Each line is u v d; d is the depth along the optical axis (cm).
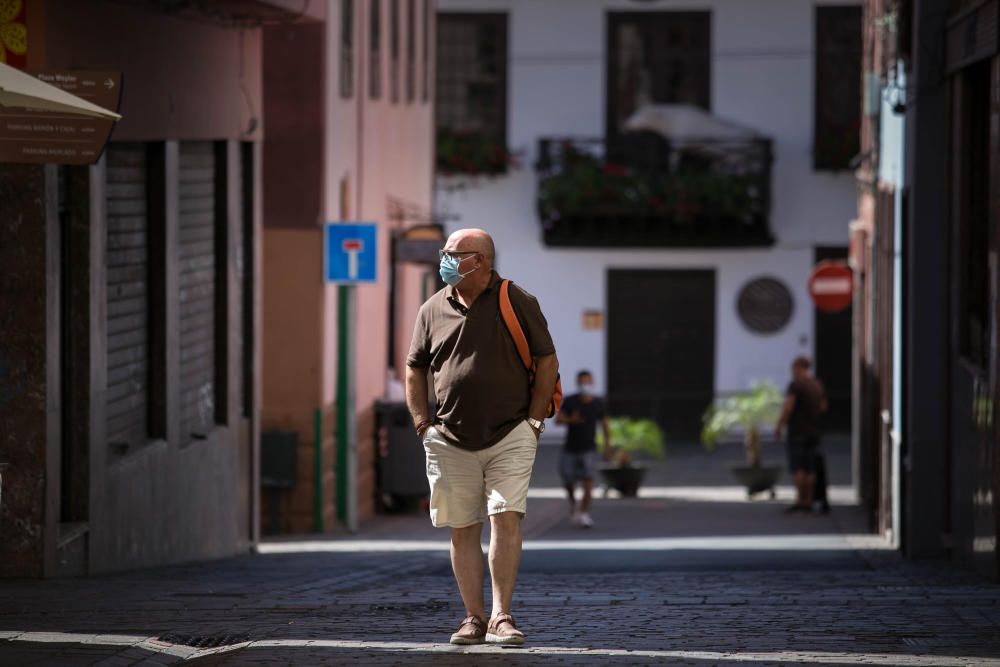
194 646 1895
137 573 3017
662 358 9256
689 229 9100
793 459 6031
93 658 1772
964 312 3672
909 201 3994
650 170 9169
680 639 1950
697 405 9231
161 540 3416
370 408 6109
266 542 4816
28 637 1919
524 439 1892
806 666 1730
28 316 2598
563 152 9244
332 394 5441
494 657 1791
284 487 5212
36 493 2627
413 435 6000
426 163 8225
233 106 4016
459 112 9375
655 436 6900
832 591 2625
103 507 2964
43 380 2606
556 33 9300
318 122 5244
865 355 6234
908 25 4025
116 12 3059
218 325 4041
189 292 3772
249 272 4288
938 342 3941
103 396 2958
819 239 9200
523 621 2156
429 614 2241
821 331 9200
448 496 1909
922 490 3931
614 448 6856
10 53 2650
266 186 5266
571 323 9288
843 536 5062
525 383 1891
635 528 5538
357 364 5850
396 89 7088
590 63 9312
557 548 4484
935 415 3938
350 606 2333
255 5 3681
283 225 5256
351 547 4525
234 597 2450
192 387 3819
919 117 3903
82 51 2856
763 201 9075
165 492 3444
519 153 9319
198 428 3878
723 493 7150
